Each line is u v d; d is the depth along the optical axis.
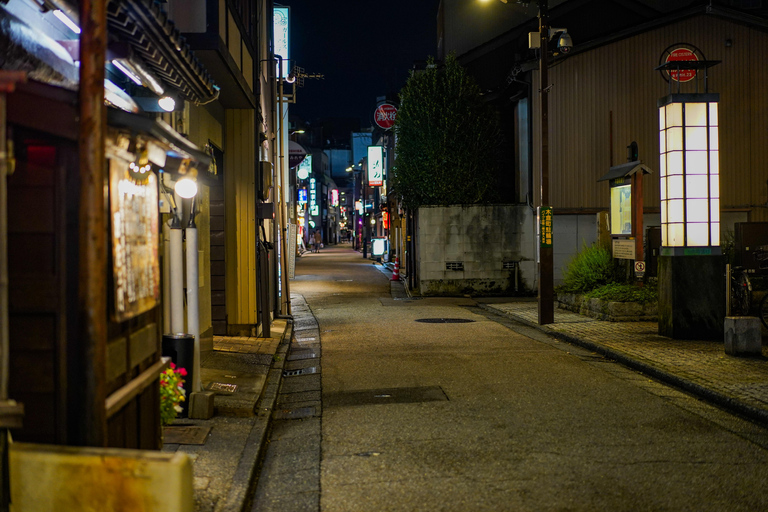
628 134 21.36
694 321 11.74
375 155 39.66
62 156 3.43
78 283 3.42
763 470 5.39
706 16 20.88
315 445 6.35
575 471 5.38
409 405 7.74
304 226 64.62
